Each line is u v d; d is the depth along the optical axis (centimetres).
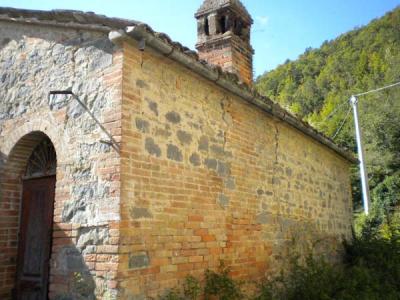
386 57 3981
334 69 4122
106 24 425
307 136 843
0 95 524
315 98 3866
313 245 810
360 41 4534
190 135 501
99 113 419
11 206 501
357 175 2286
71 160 431
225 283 489
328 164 984
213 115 554
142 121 427
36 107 481
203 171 516
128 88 415
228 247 545
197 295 464
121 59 415
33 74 497
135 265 394
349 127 2723
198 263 483
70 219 418
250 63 898
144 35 403
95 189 405
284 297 649
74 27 455
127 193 395
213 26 869
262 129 680
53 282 416
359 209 2131
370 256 932
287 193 738
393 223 1250
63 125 448
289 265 698
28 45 512
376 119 2534
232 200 570
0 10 510
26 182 510
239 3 896
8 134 501
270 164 691
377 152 2375
